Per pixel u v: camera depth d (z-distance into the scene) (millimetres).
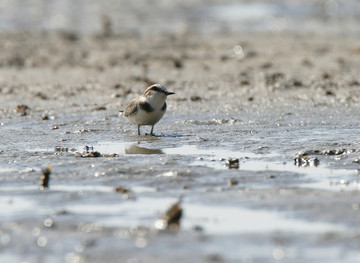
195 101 19953
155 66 28266
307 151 12484
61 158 12211
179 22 43031
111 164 11547
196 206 8820
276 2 49000
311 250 7012
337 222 7883
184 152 12914
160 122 16609
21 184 10242
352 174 10680
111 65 28672
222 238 7473
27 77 25719
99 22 42938
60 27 41312
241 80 24078
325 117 16844
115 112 18234
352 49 31766
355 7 46812
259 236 7504
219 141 13969
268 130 15180
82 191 9727
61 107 19188
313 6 47625
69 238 7566
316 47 32750
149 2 50125
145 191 9727
